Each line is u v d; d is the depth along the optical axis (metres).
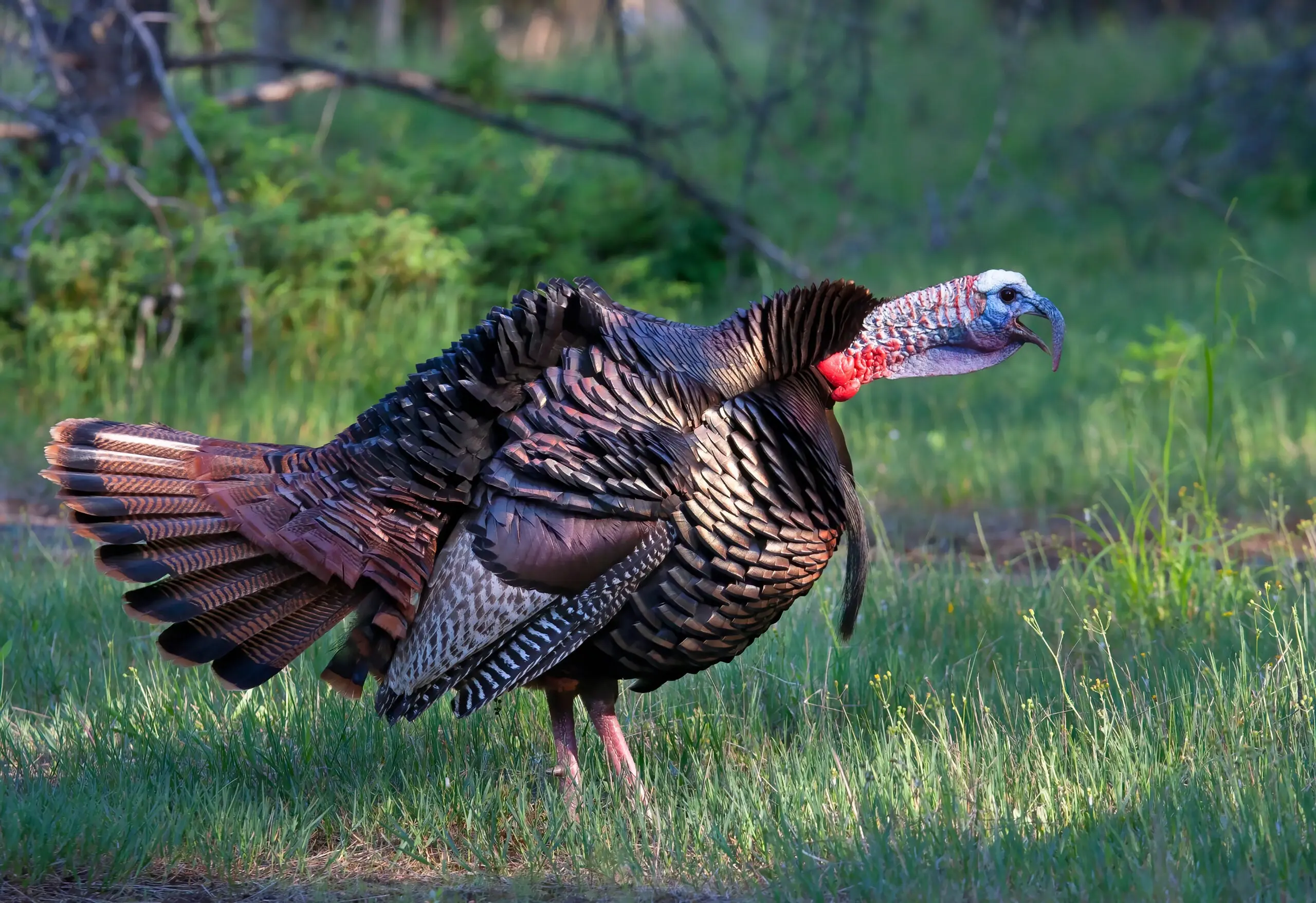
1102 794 10.93
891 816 10.73
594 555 10.36
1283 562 17.33
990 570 18.02
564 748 11.65
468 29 40.53
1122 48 56.59
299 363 27.39
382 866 10.91
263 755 12.33
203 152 27.30
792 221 42.47
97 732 12.71
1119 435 24.64
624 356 10.75
